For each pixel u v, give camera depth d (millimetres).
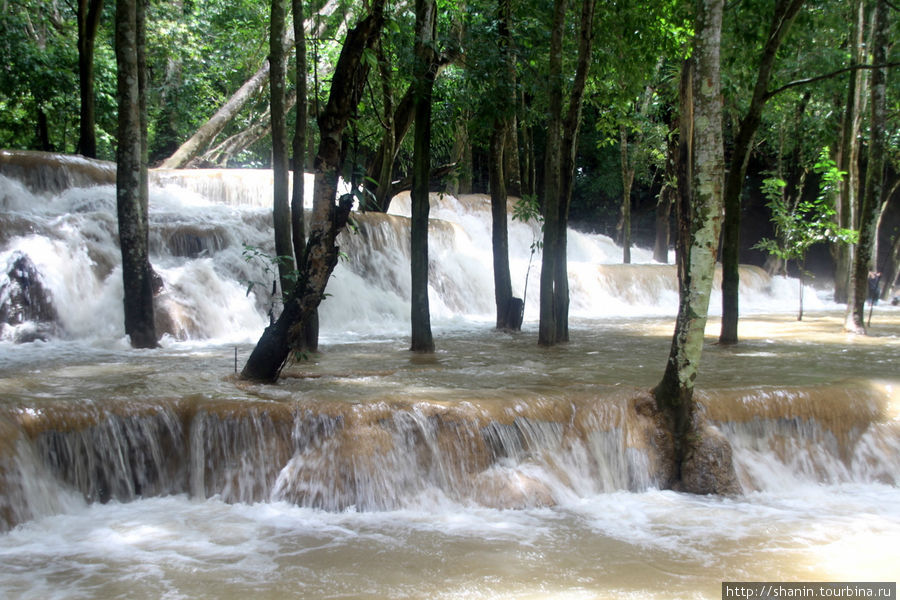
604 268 21984
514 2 12938
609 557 5551
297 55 11562
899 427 7965
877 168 13844
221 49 29797
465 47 11742
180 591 4918
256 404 6902
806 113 26438
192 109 30000
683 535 6012
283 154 11578
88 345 11852
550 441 7113
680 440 7273
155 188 19359
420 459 6715
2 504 5863
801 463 7590
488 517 6352
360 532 5957
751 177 34156
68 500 6375
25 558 5402
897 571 5363
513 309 14773
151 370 9234
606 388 7938
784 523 6332
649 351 11602
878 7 13289
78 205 16688
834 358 10852
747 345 12531
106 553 5508
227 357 10594
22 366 9602
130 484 6648
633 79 16391
